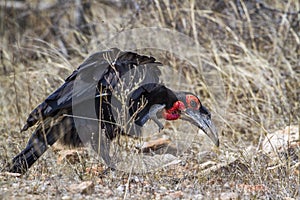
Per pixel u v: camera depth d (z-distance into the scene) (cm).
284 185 1259
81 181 1222
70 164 1331
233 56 1988
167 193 1186
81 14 2417
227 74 1927
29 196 1104
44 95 1828
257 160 1431
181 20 2139
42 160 1394
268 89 1873
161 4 2180
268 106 1825
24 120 1702
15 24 2347
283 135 1596
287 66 1986
